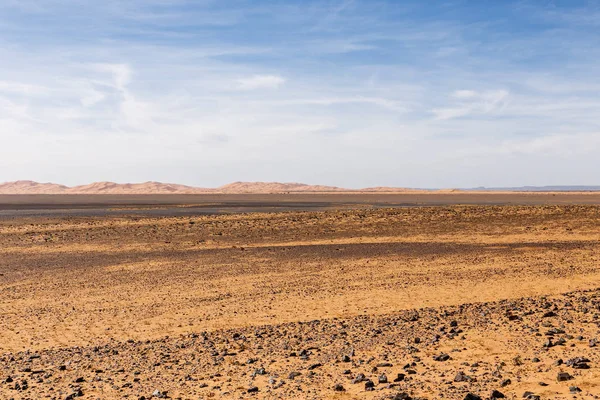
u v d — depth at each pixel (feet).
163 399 31.99
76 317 61.16
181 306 64.85
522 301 56.13
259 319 56.44
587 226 139.03
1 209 283.38
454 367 33.73
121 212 242.58
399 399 27.68
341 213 179.63
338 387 30.94
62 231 152.56
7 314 63.87
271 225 157.99
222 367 38.68
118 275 89.45
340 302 62.90
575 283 68.59
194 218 184.03
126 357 43.62
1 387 36.47
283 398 30.40
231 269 91.76
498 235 130.31
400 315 53.47
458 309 54.03
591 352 33.86
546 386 28.17
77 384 36.42
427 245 116.98
